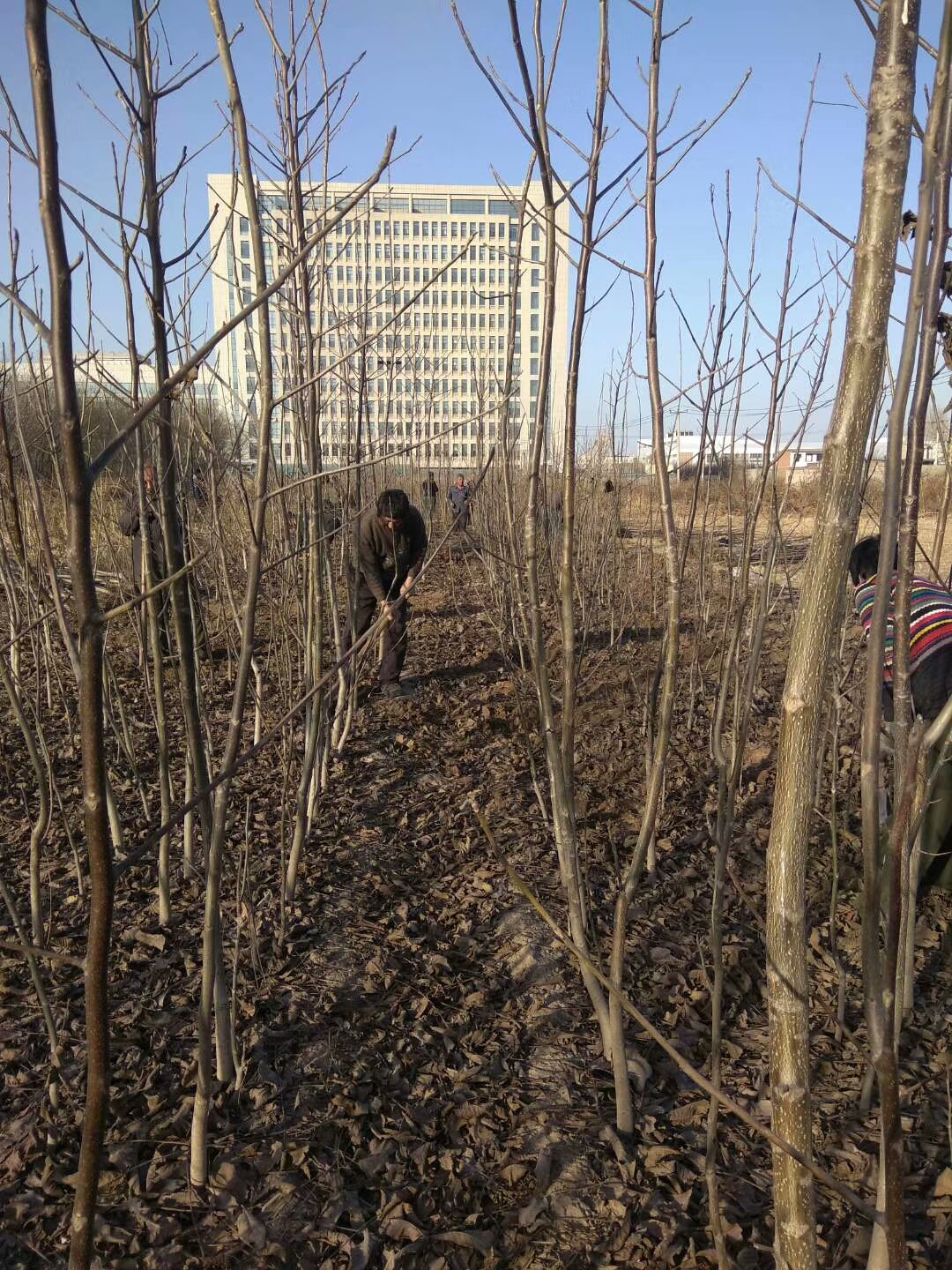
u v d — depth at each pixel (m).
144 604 2.76
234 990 2.52
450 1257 1.75
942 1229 1.71
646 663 5.37
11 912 2.00
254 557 1.57
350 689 4.25
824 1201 1.82
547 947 2.75
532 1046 2.36
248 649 1.63
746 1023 2.43
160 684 2.64
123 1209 1.83
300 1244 1.78
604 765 4.12
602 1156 1.99
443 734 4.71
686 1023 2.43
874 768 0.90
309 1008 2.46
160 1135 2.02
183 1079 2.18
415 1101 2.17
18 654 2.69
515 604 4.71
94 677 0.95
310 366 2.42
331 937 2.81
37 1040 2.29
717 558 7.25
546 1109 2.13
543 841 3.46
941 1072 2.16
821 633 0.92
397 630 5.23
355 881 3.15
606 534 5.13
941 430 2.40
